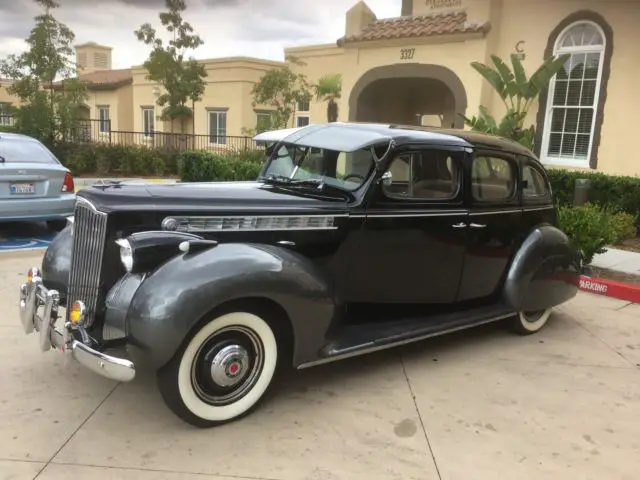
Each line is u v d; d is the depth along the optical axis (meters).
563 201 10.62
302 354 3.67
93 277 3.50
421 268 4.47
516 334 5.36
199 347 3.34
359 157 4.20
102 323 3.49
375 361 4.61
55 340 3.52
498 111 12.43
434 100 15.14
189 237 3.43
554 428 3.67
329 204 4.02
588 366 4.68
